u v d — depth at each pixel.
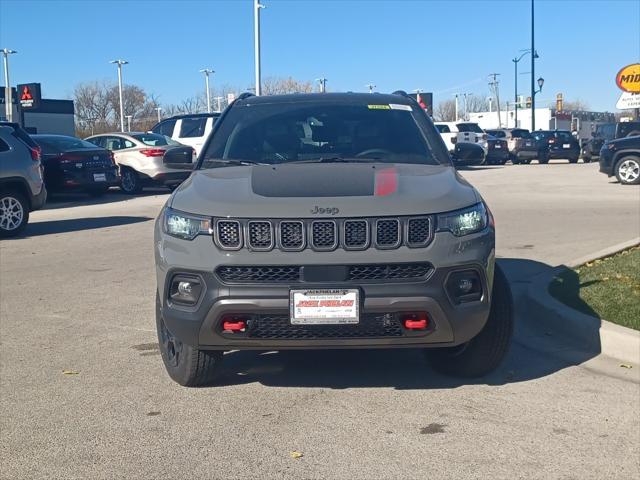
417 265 4.23
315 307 4.16
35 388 5.00
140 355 5.70
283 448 4.01
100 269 9.20
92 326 6.55
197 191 4.67
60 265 9.53
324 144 5.58
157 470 3.78
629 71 17.39
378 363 5.45
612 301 6.40
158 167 20.12
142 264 9.51
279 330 4.26
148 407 4.63
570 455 3.90
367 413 4.49
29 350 5.86
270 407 4.61
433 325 4.25
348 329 4.22
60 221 14.43
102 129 56.75
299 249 4.20
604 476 3.66
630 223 12.34
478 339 4.80
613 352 5.52
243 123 5.87
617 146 20.41
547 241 10.59
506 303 4.76
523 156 36.16
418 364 5.41
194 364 4.75
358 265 4.19
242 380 5.11
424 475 3.69
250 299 4.16
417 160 5.43
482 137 35.78
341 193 4.41
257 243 4.23
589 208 14.68
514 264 8.85
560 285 7.09
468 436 4.14
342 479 3.66
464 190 4.64
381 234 4.22
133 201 18.59
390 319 4.21
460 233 4.31
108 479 3.69
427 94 32.19
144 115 59.31
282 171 4.96
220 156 5.57
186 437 4.18
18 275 8.88
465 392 4.83
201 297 4.26
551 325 6.23
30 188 12.44
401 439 4.11
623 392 4.81
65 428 4.32
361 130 5.72
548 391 4.84
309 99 6.14
